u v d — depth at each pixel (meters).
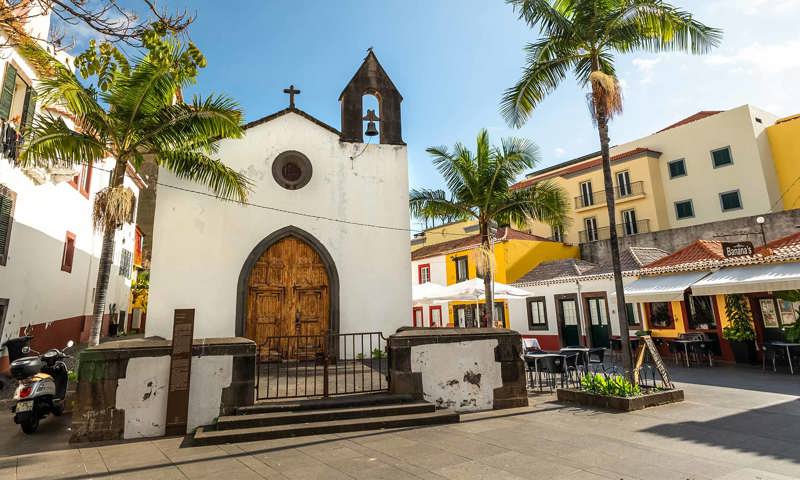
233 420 6.14
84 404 5.99
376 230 12.69
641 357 8.66
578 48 9.82
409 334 7.83
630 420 6.70
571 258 22.70
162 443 5.80
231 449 5.48
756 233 19.11
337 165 12.76
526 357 10.07
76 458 5.20
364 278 12.31
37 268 11.56
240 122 9.75
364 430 6.32
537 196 13.26
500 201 13.38
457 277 26.42
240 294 11.17
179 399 6.34
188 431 6.31
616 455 5.01
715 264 14.00
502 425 6.54
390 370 7.73
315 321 11.82
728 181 26.88
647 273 16.31
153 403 6.28
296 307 11.77
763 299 13.47
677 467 4.57
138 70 8.34
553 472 4.48
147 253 27.25
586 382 8.52
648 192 28.98
